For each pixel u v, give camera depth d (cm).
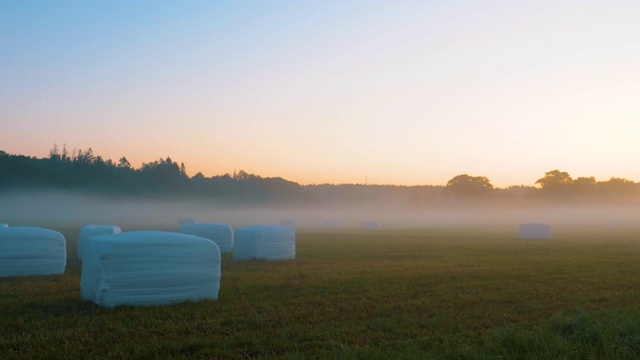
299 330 1050
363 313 1211
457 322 1131
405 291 1500
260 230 2459
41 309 1247
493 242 3850
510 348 891
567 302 1368
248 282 1664
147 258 1295
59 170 13650
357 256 2673
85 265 1371
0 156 12762
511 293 1484
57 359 855
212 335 1009
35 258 1894
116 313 1195
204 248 1355
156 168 15662
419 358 828
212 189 15712
